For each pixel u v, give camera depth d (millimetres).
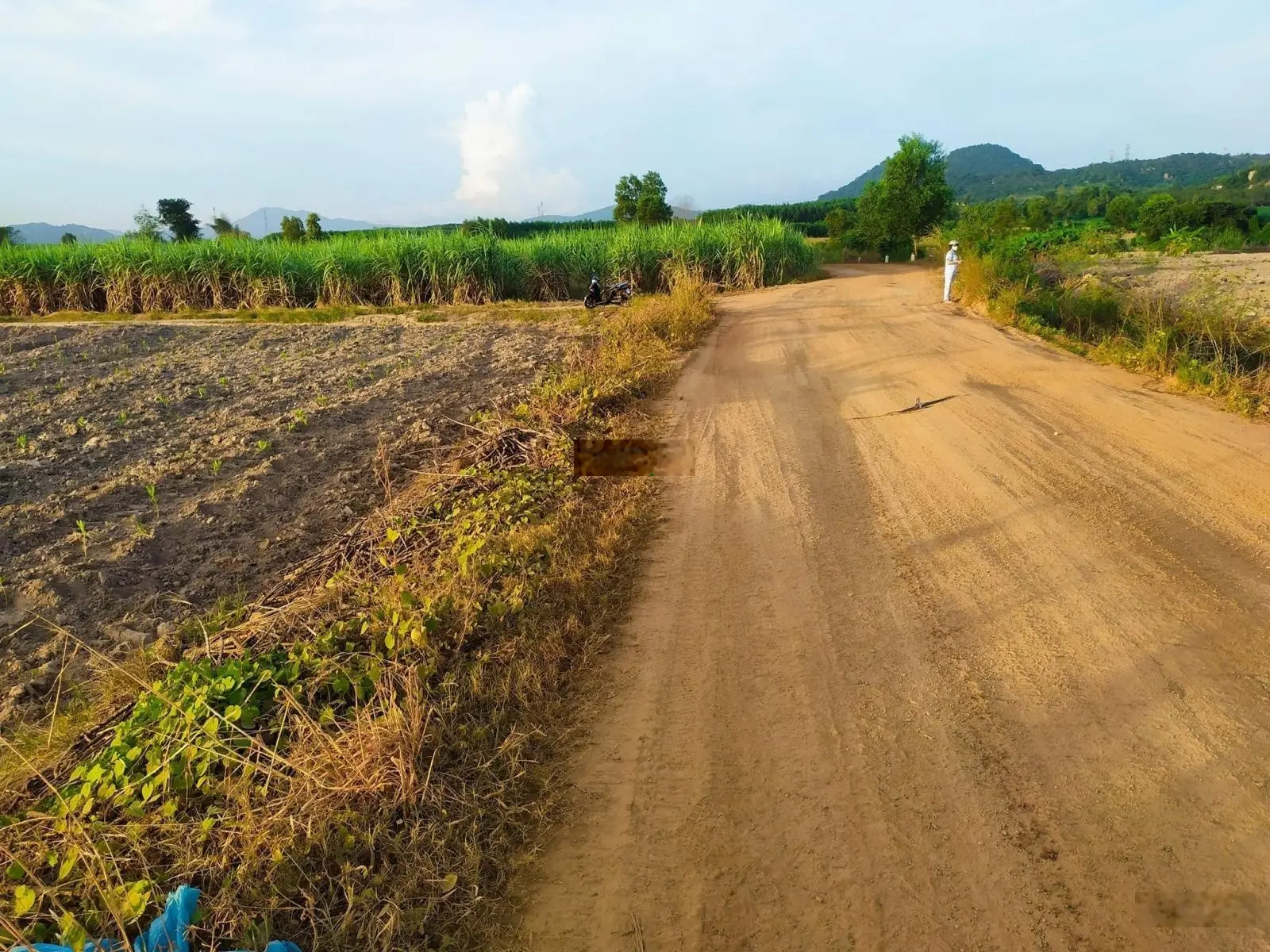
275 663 4043
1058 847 2854
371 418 9391
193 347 14695
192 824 3016
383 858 2811
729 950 2545
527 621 4277
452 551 5121
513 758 3332
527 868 2896
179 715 3486
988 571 4891
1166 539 5172
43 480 7410
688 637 4344
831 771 3301
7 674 4625
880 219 37250
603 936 2617
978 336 11656
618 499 6168
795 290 20516
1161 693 3672
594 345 12891
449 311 19328
